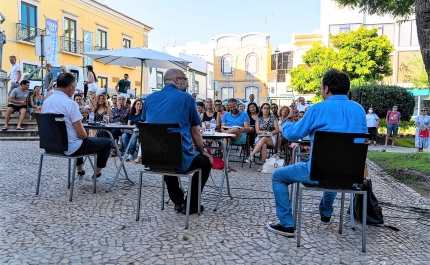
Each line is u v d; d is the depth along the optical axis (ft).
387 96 58.90
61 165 22.40
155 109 13.16
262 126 26.30
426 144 44.01
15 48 63.57
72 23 78.38
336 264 9.91
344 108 11.27
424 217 14.44
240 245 10.94
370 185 13.06
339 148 10.53
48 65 43.24
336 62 77.82
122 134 26.99
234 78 139.85
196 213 13.91
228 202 15.70
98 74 84.94
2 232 11.34
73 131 15.15
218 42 141.08
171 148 12.23
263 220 13.33
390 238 12.01
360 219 13.25
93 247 10.46
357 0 29.50
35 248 10.29
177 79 13.51
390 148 49.16
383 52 76.74
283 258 10.16
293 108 35.45
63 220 12.61
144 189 17.34
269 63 140.15
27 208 13.74
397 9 28.91
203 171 14.01
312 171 10.74
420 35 18.44
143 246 10.64
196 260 9.83
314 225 13.10
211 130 18.10
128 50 32.22
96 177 16.99
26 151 27.68
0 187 16.53
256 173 23.11
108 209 14.01
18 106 37.50
